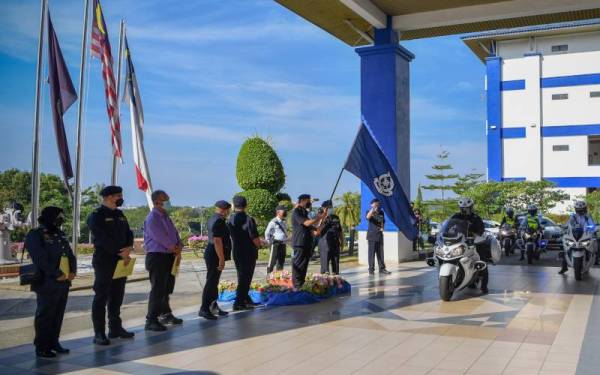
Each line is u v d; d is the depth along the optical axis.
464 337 6.76
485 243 10.12
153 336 6.98
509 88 42.34
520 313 8.25
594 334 6.88
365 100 15.84
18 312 9.17
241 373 5.39
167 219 7.43
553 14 15.20
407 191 16.11
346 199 20.17
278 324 7.60
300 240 9.47
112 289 6.86
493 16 14.98
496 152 42.38
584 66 40.59
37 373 5.46
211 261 7.99
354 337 6.80
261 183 20.72
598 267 14.47
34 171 12.61
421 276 12.76
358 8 14.34
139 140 15.27
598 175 40.28
